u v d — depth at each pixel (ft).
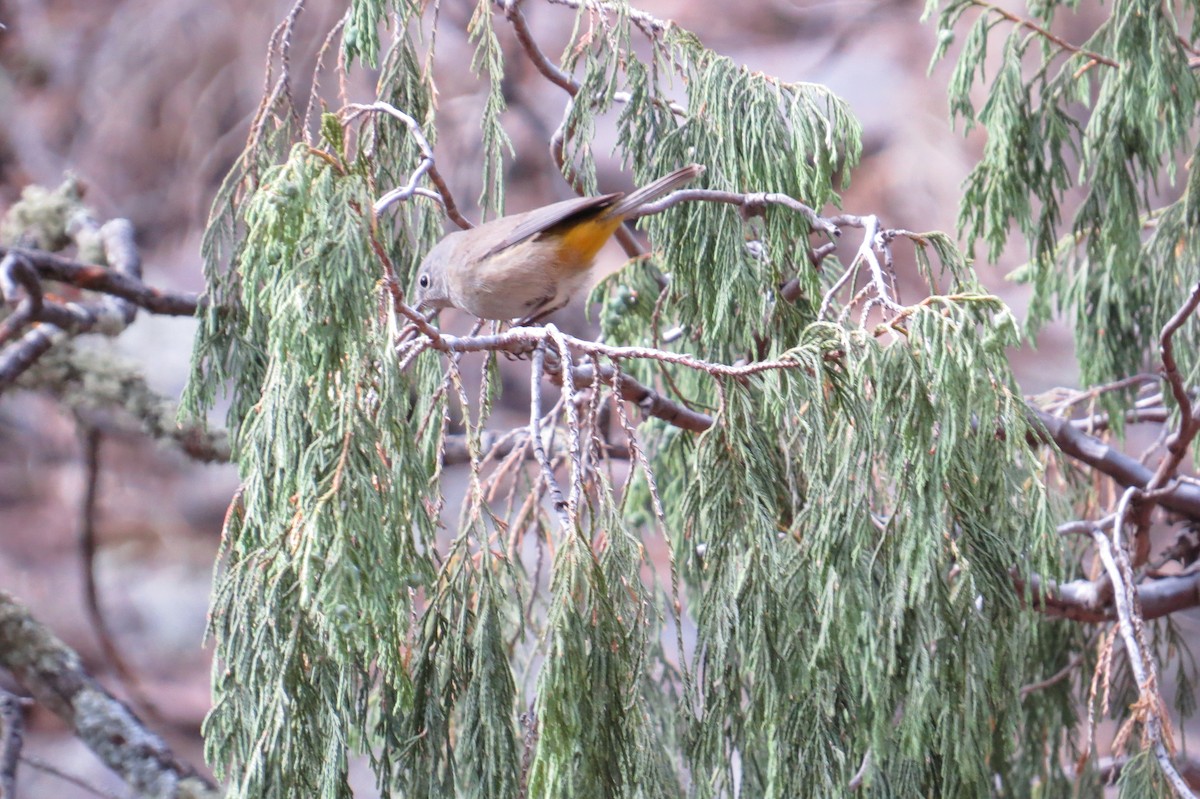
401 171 21.63
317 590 13.87
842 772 16.14
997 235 26.66
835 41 77.61
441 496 15.60
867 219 19.10
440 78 64.13
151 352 64.59
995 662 15.74
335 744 14.78
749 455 16.35
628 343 25.70
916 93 73.15
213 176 73.51
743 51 79.15
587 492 15.10
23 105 74.43
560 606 13.73
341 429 13.80
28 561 68.95
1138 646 19.39
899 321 15.51
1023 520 15.94
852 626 15.35
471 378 66.85
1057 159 26.37
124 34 74.90
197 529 71.87
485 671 14.64
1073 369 63.77
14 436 71.56
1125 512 22.03
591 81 21.22
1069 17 63.31
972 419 16.17
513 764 14.70
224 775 16.21
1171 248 26.84
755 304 20.65
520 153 68.08
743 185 21.06
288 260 13.47
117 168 74.18
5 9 74.64
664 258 21.68
